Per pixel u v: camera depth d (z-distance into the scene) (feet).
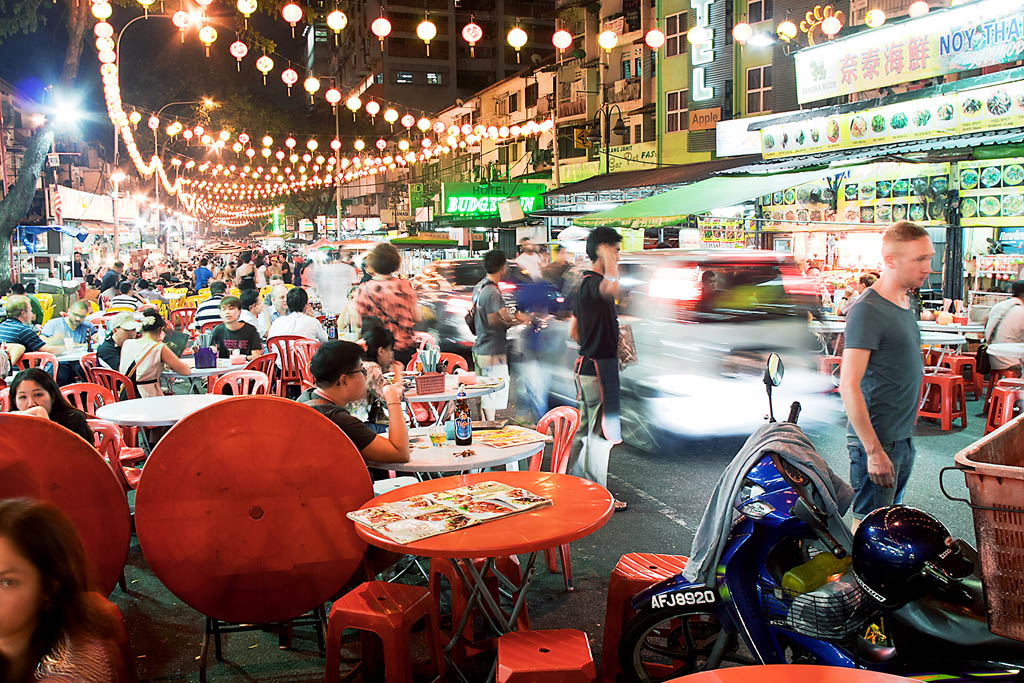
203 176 210.59
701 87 77.87
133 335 29.53
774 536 10.17
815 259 56.39
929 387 32.07
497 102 143.33
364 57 242.37
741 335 24.43
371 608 11.37
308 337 34.19
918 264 12.48
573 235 66.39
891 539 9.00
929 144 36.70
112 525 13.09
